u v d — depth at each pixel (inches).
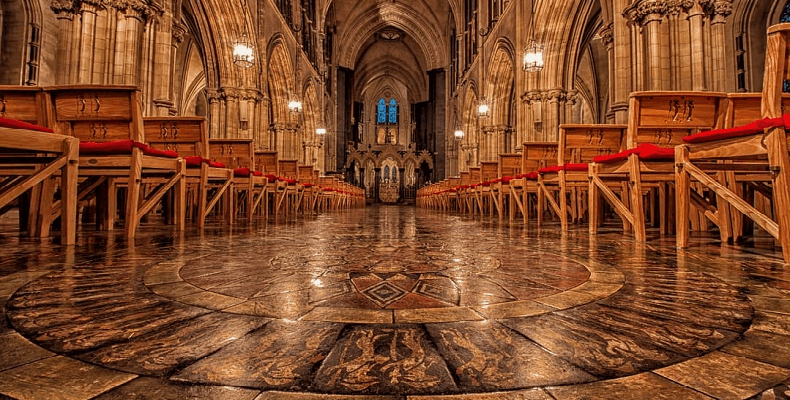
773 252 123.9
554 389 38.8
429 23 1411.2
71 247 126.3
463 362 44.7
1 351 46.3
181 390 38.3
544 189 240.4
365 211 614.5
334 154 1380.4
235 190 287.1
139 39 312.7
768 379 40.4
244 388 38.8
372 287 78.1
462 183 591.2
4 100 134.0
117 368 42.7
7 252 115.1
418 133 1728.6
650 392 38.0
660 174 164.6
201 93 1164.5
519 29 634.8
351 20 1427.2
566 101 587.2
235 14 552.1
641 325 56.7
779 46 100.9
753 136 110.9
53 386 38.7
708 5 282.4
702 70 280.8
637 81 303.7
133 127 144.0
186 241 146.6
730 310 63.4
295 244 144.1
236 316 59.8
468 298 70.3
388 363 44.3
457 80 1205.7
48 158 145.5
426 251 128.1
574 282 82.8
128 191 146.8
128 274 87.6
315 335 52.4
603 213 275.6
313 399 36.8
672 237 171.3
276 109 824.9
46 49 539.5
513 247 138.6
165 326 55.2
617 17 337.7
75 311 61.4
